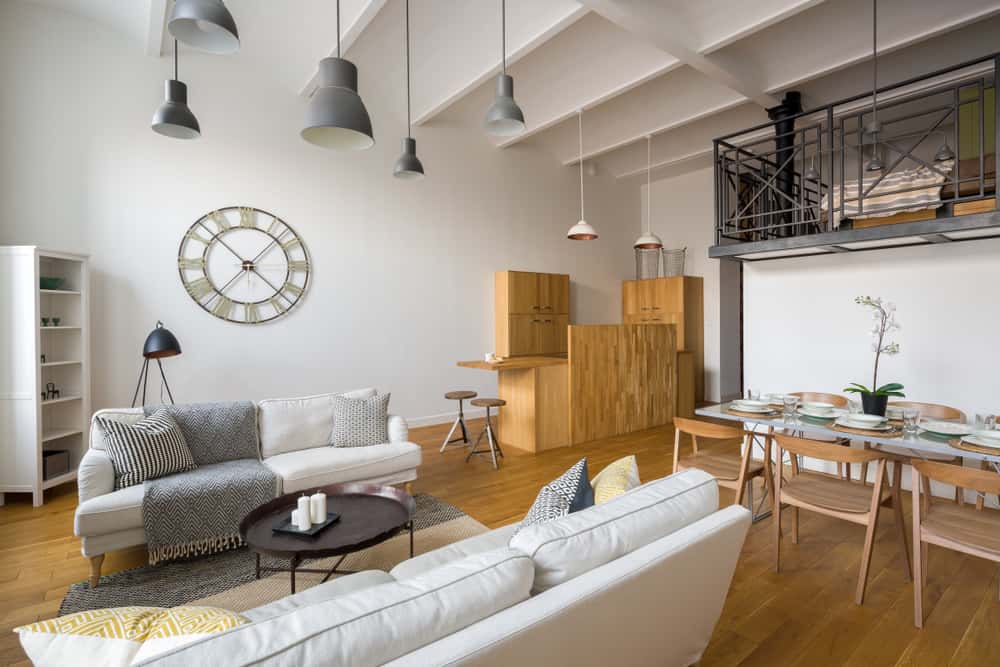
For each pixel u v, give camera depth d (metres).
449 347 6.12
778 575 2.48
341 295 5.28
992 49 4.11
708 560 1.49
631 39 4.46
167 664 0.73
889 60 4.55
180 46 4.32
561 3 3.63
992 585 2.37
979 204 3.21
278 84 4.88
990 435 2.31
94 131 4.05
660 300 7.67
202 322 4.53
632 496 1.52
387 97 5.45
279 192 4.89
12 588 2.38
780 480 2.53
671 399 6.20
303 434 3.48
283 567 2.59
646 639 1.39
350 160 5.33
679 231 8.03
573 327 5.12
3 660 1.86
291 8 3.84
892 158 5.99
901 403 3.37
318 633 0.83
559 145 6.98
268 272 4.83
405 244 5.75
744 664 1.83
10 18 3.77
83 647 0.85
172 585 2.41
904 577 2.46
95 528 2.37
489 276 6.51
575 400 5.12
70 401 3.93
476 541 1.92
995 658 1.86
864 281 3.81
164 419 2.96
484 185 6.46
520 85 5.37
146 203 4.26
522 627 0.99
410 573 1.70
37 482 3.43
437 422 5.99
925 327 3.54
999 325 3.26
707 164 7.47
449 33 4.32
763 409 3.15
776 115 5.02
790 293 4.18
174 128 3.16
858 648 1.92
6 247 3.43
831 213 3.43
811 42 4.24
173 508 2.54
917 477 2.09
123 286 4.17
